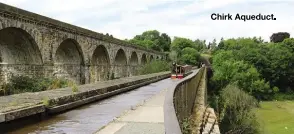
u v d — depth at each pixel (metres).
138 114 10.29
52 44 25.22
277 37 135.75
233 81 63.44
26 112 10.06
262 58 78.81
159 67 55.53
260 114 51.62
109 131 7.94
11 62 22.88
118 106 14.30
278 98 71.69
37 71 23.95
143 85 29.41
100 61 40.25
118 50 45.12
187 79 14.35
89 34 32.66
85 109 13.38
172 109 4.92
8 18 19.48
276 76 78.56
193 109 17.42
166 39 135.38
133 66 57.81
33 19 22.19
